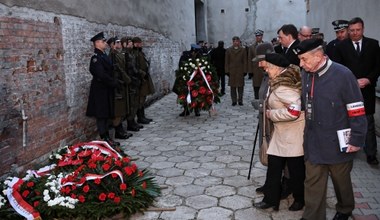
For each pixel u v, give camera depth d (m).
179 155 5.59
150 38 10.29
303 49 2.84
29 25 4.54
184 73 8.07
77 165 4.25
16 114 4.24
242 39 21.39
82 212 3.56
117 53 6.48
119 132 6.66
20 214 3.48
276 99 3.32
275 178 3.57
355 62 4.66
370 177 4.42
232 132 6.93
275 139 3.50
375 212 3.53
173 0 13.09
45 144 4.86
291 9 20.81
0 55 4.00
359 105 2.80
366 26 6.61
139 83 7.15
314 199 3.06
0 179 3.96
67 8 5.54
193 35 17.25
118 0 7.78
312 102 2.94
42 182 3.94
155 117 8.60
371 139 4.79
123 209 3.64
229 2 21.28
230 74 9.68
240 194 4.08
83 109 6.04
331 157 2.92
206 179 4.55
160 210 3.74
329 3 9.21
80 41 5.96
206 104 8.16
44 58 4.86
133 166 4.19
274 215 3.57
